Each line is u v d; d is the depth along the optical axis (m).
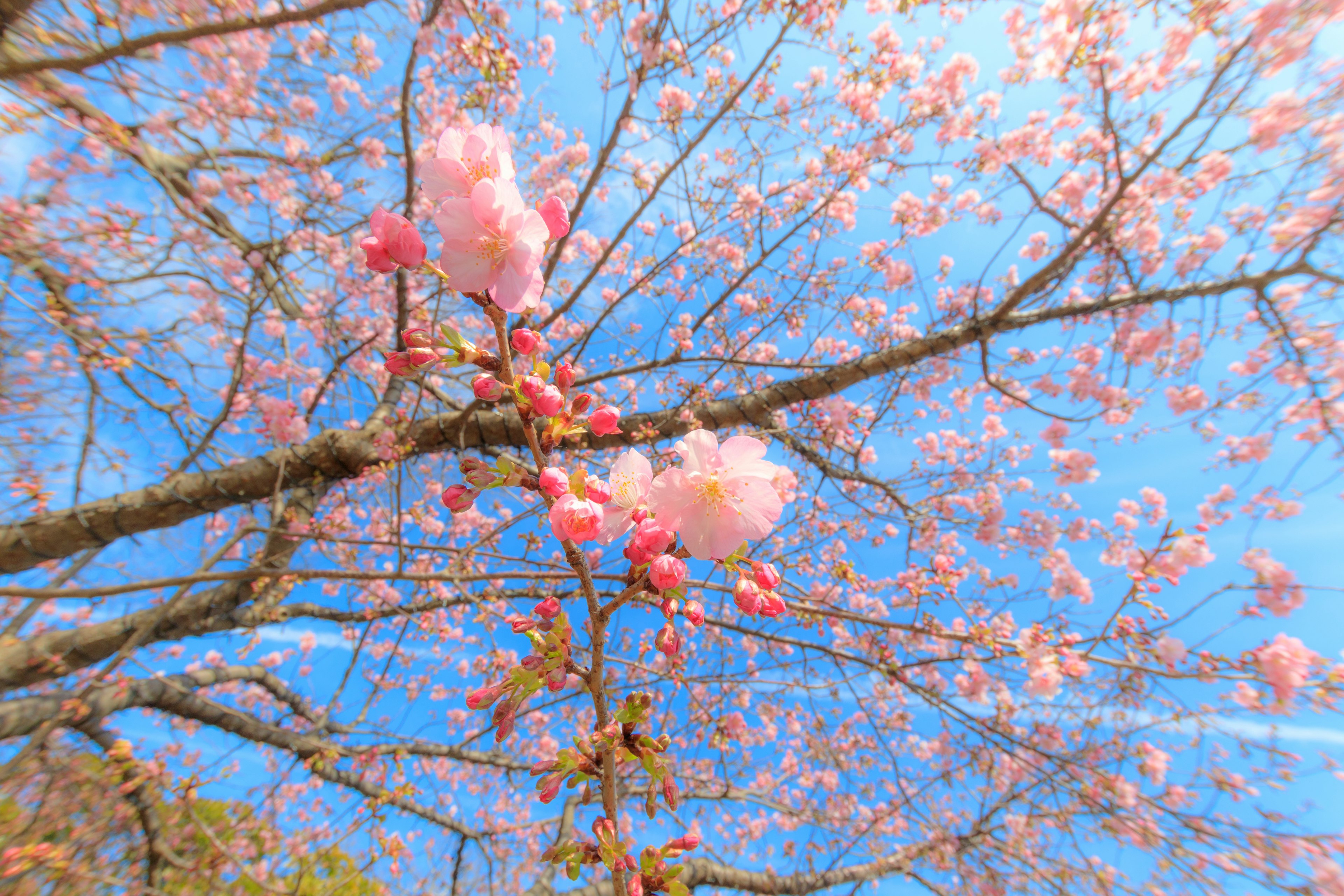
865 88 5.34
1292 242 4.00
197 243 4.54
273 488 4.80
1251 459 5.10
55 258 4.28
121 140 3.71
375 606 6.40
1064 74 4.16
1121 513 5.71
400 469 3.11
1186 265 4.54
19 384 4.17
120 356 4.12
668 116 4.56
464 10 4.11
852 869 6.28
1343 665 3.12
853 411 5.87
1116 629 3.74
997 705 4.48
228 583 4.86
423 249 1.19
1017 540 5.91
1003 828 5.14
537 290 1.22
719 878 5.61
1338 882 3.38
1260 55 3.40
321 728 5.66
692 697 5.67
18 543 4.12
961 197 6.10
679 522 1.28
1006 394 5.07
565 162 6.55
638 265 7.29
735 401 5.59
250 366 5.34
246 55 4.45
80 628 4.44
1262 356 4.95
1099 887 4.46
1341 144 3.64
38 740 3.51
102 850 4.36
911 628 4.12
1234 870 3.67
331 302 5.77
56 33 3.17
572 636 1.32
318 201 5.15
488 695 1.28
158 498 4.50
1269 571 3.62
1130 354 5.11
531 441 1.32
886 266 6.11
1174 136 3.67
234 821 4.70
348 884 4.45
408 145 4.32
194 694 4.14
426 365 1.26
